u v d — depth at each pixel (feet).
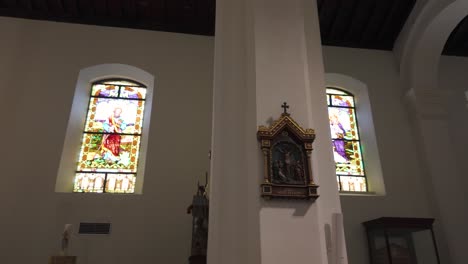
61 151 23.80
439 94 27.99
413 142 27.63
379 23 29.81
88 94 27.14
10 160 23.00
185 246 22.33
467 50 30.68
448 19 26.08
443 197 24.95
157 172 23.89
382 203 25.31
